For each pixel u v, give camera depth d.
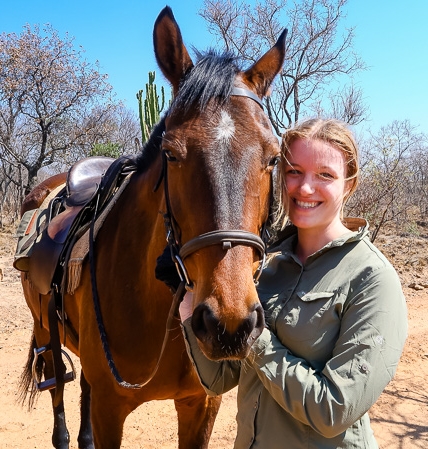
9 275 9.58
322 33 14.97
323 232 1.75
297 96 15.48
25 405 4.32
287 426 1.66
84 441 3.38
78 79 19.48
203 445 2.62
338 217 1.78
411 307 6.97
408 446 3.67
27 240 3.38
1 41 18.94
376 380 1.50
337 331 1.61
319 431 1.54
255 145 1.71
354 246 1.67
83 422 3.41
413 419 4.06
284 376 1.57
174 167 1.75
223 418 4.18
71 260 2.66
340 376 1.51
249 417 1.75
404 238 13.12
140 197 2.42
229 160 1.66
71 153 21.27
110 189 2.75
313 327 1.62
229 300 1.51
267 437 1.69
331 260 1.68
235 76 1.89
